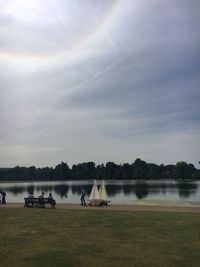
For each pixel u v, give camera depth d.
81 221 23.38
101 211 27.91
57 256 15.70
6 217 25.81
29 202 33.66
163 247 17.00
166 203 46.81
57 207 33.28
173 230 20.33
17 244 17.86
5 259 15.38
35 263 14.80
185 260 15.08
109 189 131.25
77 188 156.12
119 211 27.89
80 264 14.65
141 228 20.95
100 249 16.73
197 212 27.12
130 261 14.98
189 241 18.03
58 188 158.50
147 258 15.36
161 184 181.88
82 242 18.06
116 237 19.02
